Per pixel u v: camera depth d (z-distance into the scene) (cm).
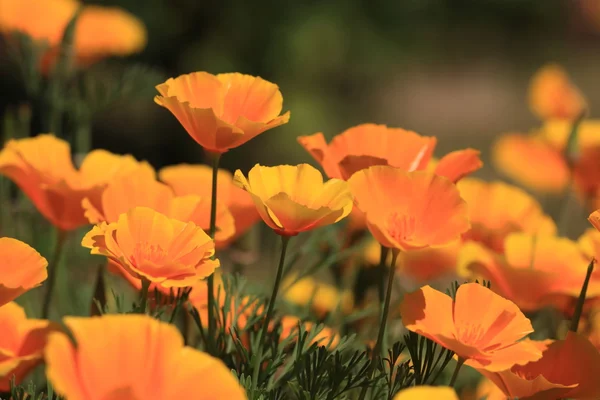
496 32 924
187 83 109
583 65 1001
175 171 123
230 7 632
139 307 108
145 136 689
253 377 110
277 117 108
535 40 955
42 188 116
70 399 95
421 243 106
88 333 97
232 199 122
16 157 118
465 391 123
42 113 156
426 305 106
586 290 113
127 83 166
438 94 992
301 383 109
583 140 142
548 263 118
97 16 172
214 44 643
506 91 1012
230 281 118
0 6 151
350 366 109
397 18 687
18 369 106
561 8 912
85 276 144
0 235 138
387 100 900
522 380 105
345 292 132
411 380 109
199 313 116
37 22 154
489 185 131
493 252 122
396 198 107
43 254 134
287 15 642
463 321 106
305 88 658
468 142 848
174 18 625
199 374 98
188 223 105
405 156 114
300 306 132
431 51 820
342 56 652
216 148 108
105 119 670
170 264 103
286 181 108
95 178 121
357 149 115
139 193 112
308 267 129
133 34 177
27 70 154
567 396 108
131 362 98
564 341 109
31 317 127
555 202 185
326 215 106
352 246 132
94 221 112
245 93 110
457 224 106
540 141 155
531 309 119
